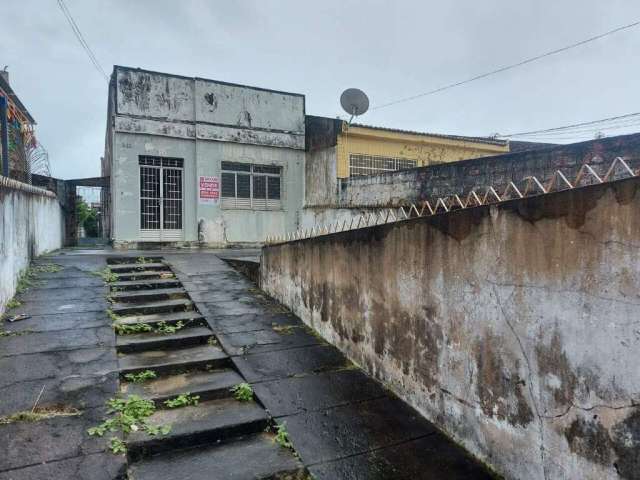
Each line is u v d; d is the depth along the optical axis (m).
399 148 14.65
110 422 3.47
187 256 9.98
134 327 5.49
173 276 7.93
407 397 4.06
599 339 2.39
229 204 13.82
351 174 13.77
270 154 14.27
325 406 4.00
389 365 4.31
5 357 4.47
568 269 2.56
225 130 13.48
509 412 3.00
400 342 4.14
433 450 3.39
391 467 3.18
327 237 5.45
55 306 5.98
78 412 3.61
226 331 5.62
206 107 13.24
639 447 2.20
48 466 2.94
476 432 3.29
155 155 12.65
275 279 7.06
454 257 3.45
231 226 13.70
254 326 5.86
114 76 12.27
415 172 9.34
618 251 2.28
